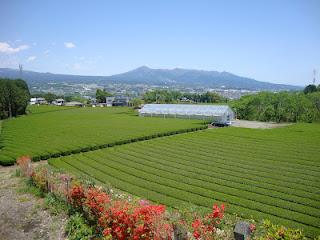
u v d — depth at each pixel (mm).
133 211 18078
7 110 135375
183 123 102500
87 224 22484
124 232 17797
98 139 70312
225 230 17422
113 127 92125
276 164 50781
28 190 31828
